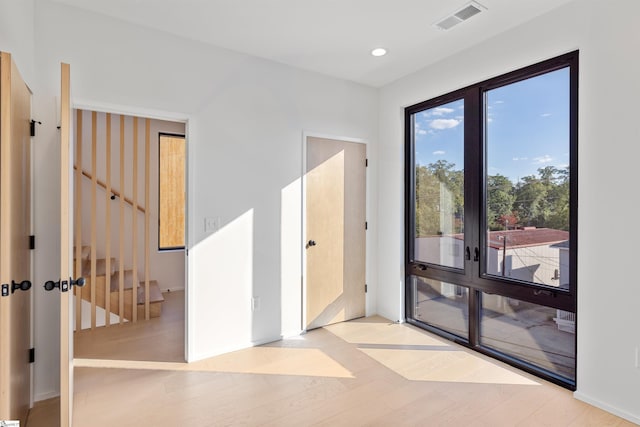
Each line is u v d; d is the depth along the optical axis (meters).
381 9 2.36
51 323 2.28
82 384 2.42
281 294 3.25
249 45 2.88
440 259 3.34
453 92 3.14
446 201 3.26
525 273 2.65
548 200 2.49
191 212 2.77
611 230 2.09
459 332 3.19
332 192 3.59
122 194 3.65
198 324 2.81
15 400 1.75
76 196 3.75
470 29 2.63
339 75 3.52
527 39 2.51
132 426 1.97
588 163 2.19
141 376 2.54
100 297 3.61
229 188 2.95
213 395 2.30
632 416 2.01
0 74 1.54
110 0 2.27
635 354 2.00
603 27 2.11
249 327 3.07
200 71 2.81
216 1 2.28
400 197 3.63
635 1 1.98
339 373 2.60
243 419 2.05
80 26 2.36
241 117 3.00
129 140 4.47
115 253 4.40
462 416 2.08
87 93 2.38
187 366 2.70
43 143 2.23
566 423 2.01
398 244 3.66
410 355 2.91
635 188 1.99
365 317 3.85
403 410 2.14
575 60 2.29
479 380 2.50
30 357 2.17
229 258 2.95
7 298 1.56
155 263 4.73
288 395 2.30
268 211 3.16
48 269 2.26
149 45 2.60
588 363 2.20
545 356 2.55
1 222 1.54
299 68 3.32
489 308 2.94
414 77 3.44
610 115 2.09
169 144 4.88
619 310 2.06
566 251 2.39
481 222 2.95
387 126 3.77
